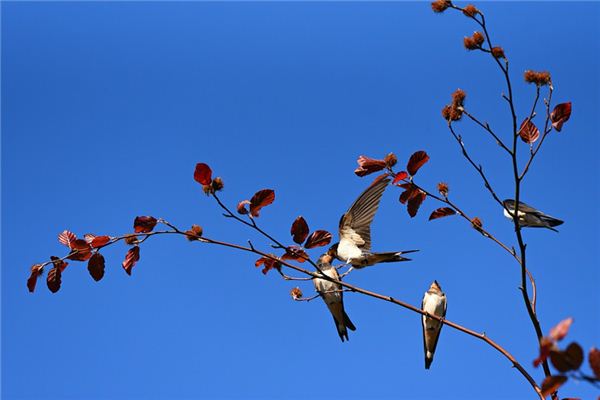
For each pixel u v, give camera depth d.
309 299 9.55
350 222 10.87
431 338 13.23
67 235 9.07
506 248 8.72
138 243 9.01
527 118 8.27
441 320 8.63
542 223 11.48
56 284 9.04
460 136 8.14
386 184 10.96
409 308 8.83
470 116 8.09
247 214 8.45
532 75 8.10
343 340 12.00
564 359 4.70
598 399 4.93
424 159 8.66
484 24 7.96
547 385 4.83
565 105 8.16
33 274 8.97
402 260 10.37
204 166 8.24
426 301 13.24
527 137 8.30
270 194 8.38
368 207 10.95
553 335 4.75
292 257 8.84
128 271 9.00
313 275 9.02
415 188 8.84
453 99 8.21
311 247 8.80
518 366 8.10
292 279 9.03
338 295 11.73
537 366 4.79
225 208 8.43
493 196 8.05
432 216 9.04
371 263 10.45
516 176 7.89
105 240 8.91
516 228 7.94
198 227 8.80
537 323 7.98
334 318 11.96
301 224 8.74
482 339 8.49
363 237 10.75
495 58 7.88
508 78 7.86
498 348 8.34
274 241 8.62
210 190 8.34
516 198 7.92
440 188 9.00
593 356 4.67
